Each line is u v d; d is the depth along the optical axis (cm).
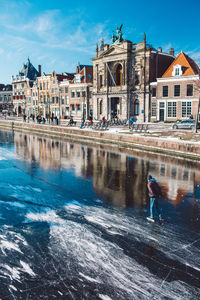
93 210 1192
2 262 791
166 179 1672
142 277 723
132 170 1928
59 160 2323
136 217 1111
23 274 738
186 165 2067
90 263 785
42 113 7644
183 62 4266
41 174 1845
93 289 678
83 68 6241
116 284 696
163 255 827
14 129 5731
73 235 953
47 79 7200
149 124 4231
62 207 1232
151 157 2420
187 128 3400
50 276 729
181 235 952
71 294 661
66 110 6669
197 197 1350
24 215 1138
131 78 4853
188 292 668
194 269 759
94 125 4369
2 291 673
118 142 3272
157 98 4462
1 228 1011
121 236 945
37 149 2959
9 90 9794
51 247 873
